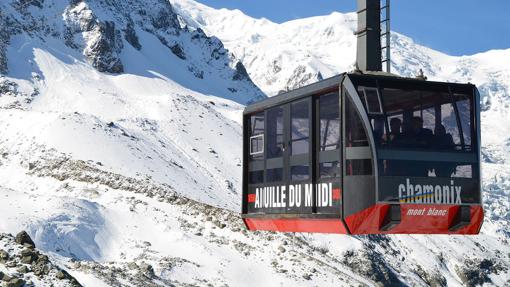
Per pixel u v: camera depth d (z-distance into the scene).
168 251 86.44
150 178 126.06
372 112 18.39
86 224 86.12
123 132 154.62
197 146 183.38
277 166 22.45
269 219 22.61
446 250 168.88
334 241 124.44
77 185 114.75
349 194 18.48
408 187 18.45
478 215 19.31
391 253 145.12
